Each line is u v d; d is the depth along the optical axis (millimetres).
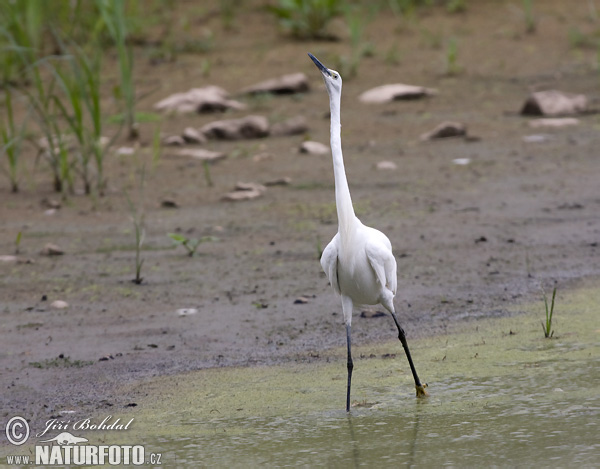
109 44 32812
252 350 11109
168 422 8867
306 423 8664
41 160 22531
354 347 11148
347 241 9352
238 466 7652
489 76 30000
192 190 19734
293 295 13156
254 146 23625
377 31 35375
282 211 17875
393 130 24766
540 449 7699
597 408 8594
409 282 13602
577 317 11734
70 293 13422
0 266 14742
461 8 37562
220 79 29938
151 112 26875
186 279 14016
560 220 16578
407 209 17719
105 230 16938
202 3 38281
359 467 7520
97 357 10930
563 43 33219
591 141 22578
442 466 7445
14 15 26516
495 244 15320
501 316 12023
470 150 22391
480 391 9305
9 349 11227
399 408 8977
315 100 28016
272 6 34312
